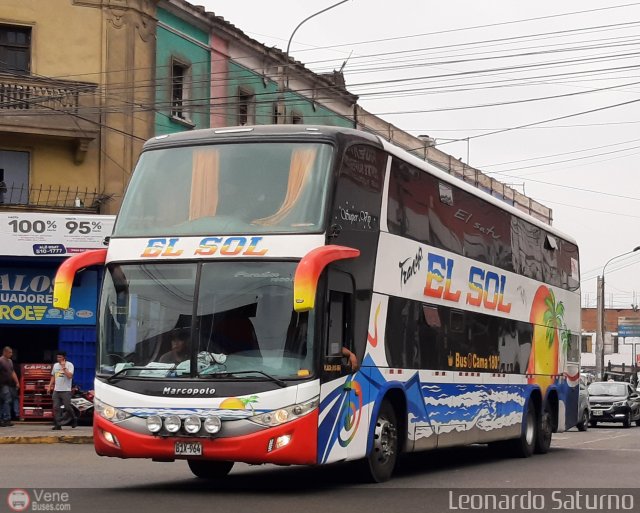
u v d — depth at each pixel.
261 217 13.30
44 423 27.09
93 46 31.12
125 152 31.23
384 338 14.73
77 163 30.72
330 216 13.19
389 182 15.08
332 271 13.23
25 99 29.95
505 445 21.28
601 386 41.88
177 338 13.04
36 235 27.70
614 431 36.56
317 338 12.80
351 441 13.67
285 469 17.34
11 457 19.38
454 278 17.44
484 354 18.80
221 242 13.21
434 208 16.75
